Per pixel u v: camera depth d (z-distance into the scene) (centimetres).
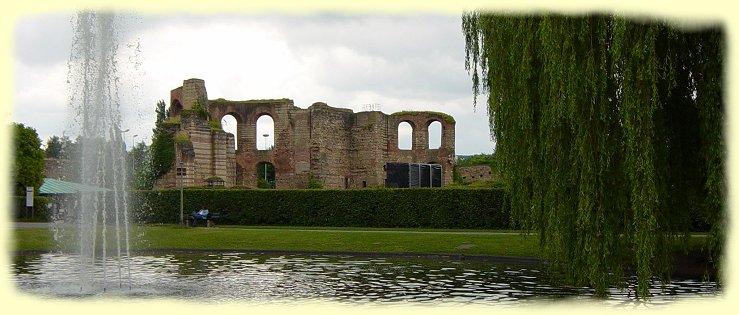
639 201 1852
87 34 3066
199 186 6838
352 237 4169
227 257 3588
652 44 1855
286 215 5741
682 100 2088
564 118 2005
